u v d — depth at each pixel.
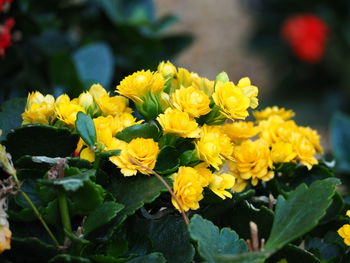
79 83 0.52
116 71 0.64
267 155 0.37
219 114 0.35
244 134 0.38
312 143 0.40
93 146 0.33
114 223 0.33
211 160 0.34
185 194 0.33
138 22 0.65
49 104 0.35
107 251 0.33
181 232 0.34
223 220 0.37
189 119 0.34
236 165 0.37
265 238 0.35
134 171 0.33
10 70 0.57
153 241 0.34
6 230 0.31
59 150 0.34
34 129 0.33
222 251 0.32
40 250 0.32
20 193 0.33
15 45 0.57
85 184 0.31
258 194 0.39
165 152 0.34
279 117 0.40
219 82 0.35
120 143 0.34
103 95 0.36
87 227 0.32
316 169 0.39
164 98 0.35
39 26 0.56
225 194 0.34
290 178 0.39
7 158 0.32
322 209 0.32
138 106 0.35
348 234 0.35
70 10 0.63
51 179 0.31
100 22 0.65
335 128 0.54
